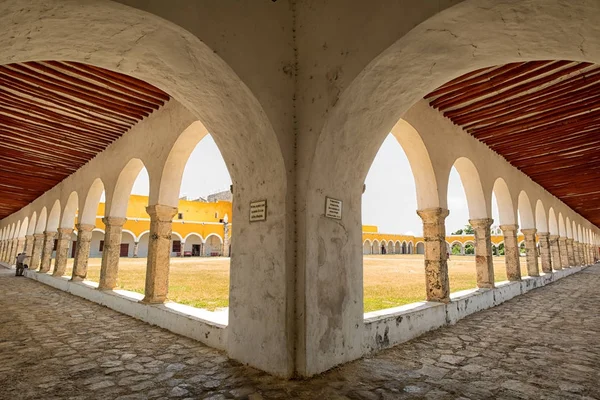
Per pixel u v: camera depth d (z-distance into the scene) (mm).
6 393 3027
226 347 4215
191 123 5898
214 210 41625
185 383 3234
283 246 3494
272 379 3309
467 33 2934
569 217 18797
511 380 3332
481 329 5457
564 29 2623
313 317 3424
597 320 6168
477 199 8328
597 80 5543
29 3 2402
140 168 8289
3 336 5043
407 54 3193
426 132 6367
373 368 3617
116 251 8445
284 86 3672
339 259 3828
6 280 13414
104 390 3084
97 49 3170
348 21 3383
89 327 5621
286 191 3549
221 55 3189
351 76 3279
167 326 5445
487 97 6297
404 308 5328
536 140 8477
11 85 6023
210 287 10797
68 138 8703
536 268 11930
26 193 15867
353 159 4012
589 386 3211
